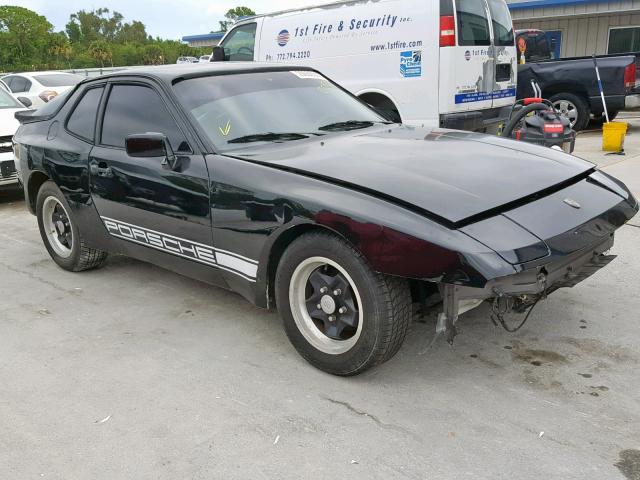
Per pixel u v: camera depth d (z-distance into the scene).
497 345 3.44
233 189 3.32
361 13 8.02
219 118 3.75
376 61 8.00
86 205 4.46
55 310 4.28
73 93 4.84
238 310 4.14
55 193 4.77
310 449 2.61
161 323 3.99
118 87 4.32
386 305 2.85
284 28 8.91
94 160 4.28
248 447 2.65
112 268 5.13
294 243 3.12
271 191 3.14
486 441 2.61
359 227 2.77
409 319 2.94
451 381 3.10
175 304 4.30
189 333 3.82
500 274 2.56
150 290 4.59
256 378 3.23
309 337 3.23
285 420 2.84
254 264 3.33
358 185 2.93
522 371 3.16
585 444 2.56
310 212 2.95
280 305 3.29
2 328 4.01
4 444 2.74
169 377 3.28
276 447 2.64
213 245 3.53
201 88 3.93
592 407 2.82
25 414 2.97
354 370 3.06
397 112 7.99
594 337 3.49
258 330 3.82
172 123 3.79
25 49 85.69
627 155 9.00
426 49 7.51
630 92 11.03
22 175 5.12
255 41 9.33
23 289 4.73
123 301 4.39
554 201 3.02
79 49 101.62
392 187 2.88
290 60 8.92
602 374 3.10
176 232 3.75
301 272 3.16
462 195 2.85
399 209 2.76
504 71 8.59
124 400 3.07
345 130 4.03
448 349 3.42
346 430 2.73
